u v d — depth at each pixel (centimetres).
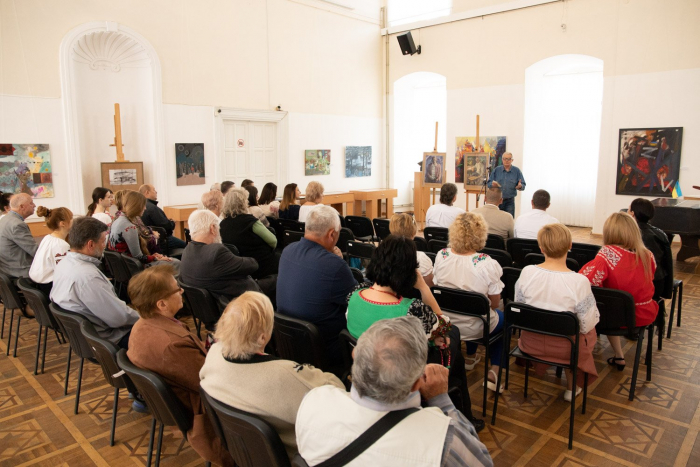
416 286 237
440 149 1209
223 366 175
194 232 330
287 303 260
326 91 1055
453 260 308
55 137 684
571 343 263
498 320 310
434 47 1083
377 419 130
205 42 838
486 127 1025
